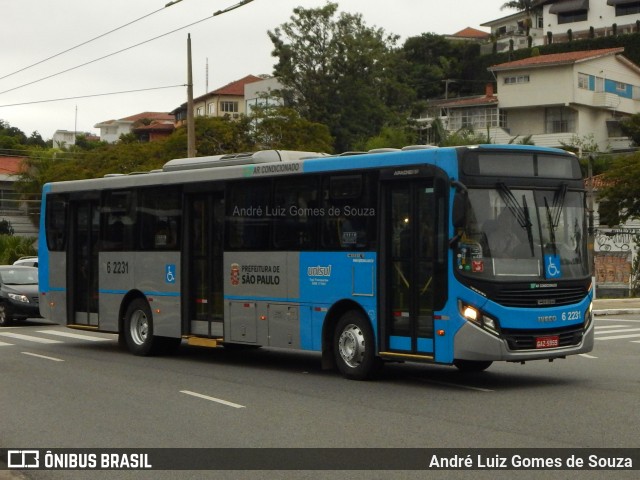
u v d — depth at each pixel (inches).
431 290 524.1
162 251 720.3
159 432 414.6
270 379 590.9
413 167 534.3
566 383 553.3
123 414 463.8
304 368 654.5
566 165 548.4
